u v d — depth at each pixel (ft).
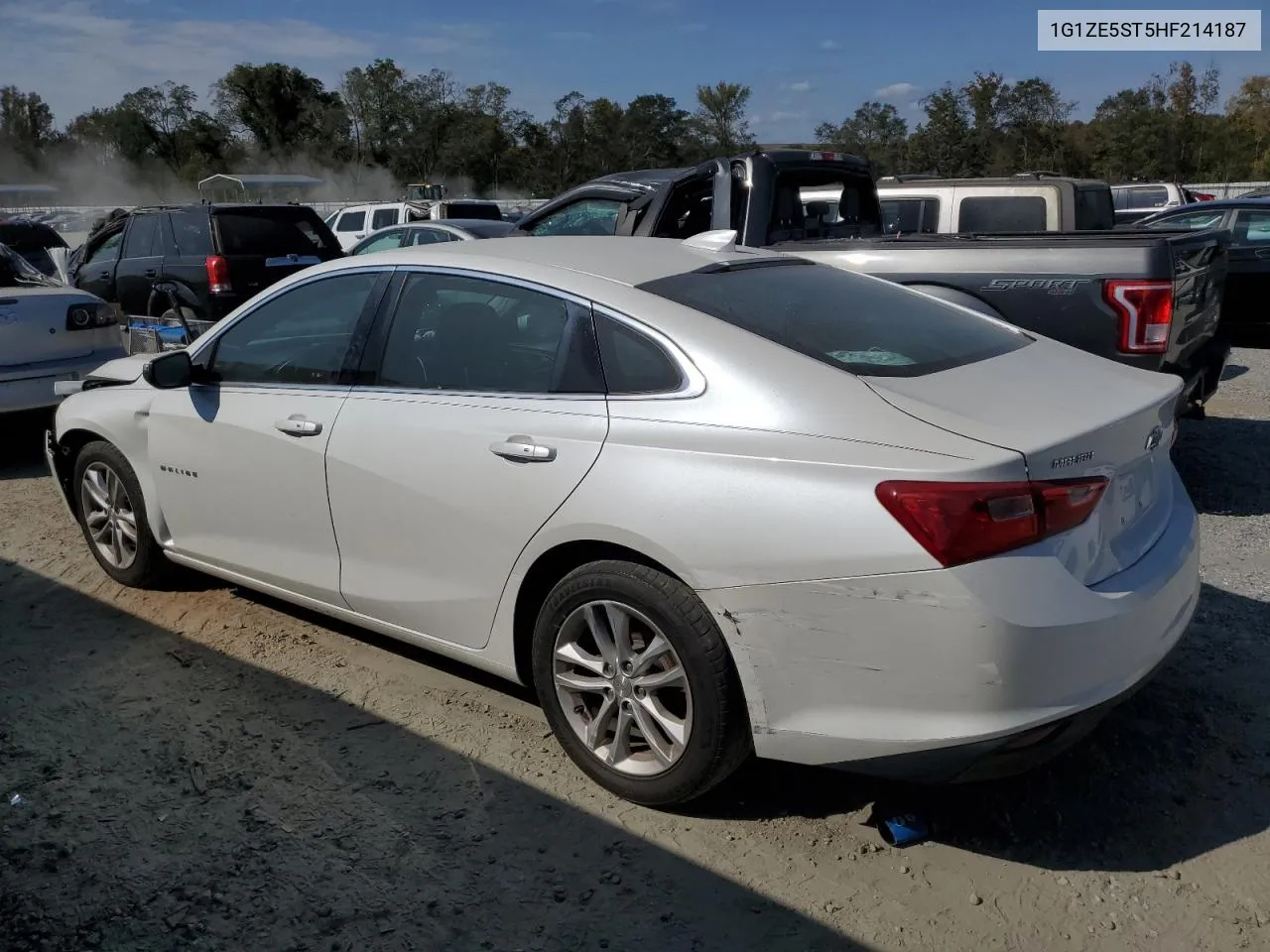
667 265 11.65
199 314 35.12
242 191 180.65
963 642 8.48
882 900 9.21
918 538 8.52
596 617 10.38
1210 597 15.38
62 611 15.52
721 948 8.68
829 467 8.98
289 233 36.37
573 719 10.80
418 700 12.76
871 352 10.37
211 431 13.80
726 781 11.03
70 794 10.80
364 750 11.64
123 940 8.73
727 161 23.99
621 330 10.49
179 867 9.66
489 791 10.84
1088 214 28.63
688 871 9.62
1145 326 17.51
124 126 232.53
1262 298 36.37
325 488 12.48
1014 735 8.62
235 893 9.30
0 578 16.84
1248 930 8.77
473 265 11.82
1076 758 11.32
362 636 14.58
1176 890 9.29
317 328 13.07
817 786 10.92
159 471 14.79
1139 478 10.26
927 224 29.14
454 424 11.23
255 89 225.15
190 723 12.24
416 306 12.16
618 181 26.71
